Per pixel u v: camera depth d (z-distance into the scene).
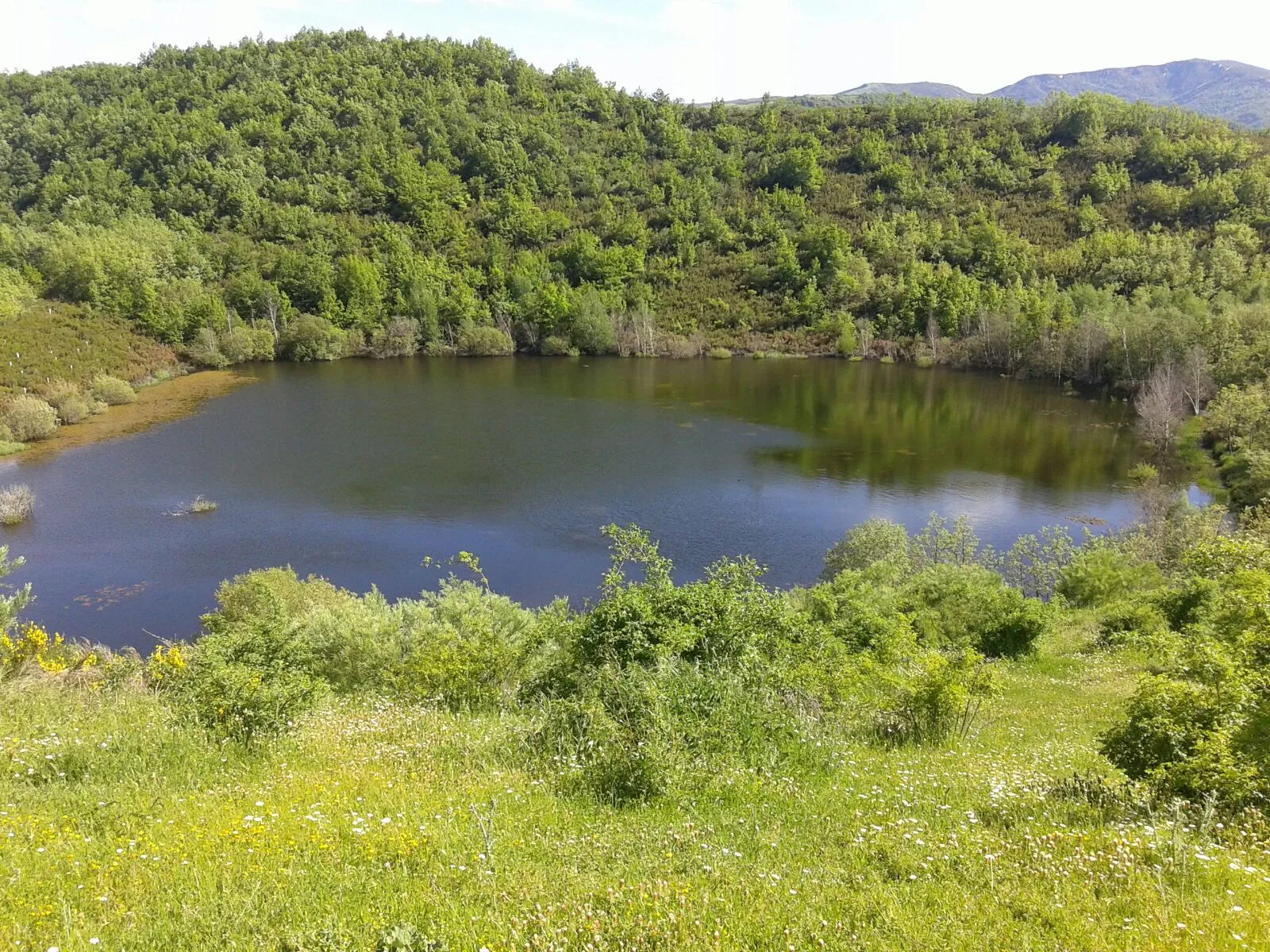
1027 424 62.81
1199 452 52.59
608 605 12.42
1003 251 102.00
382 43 161.75
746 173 134.50
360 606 20.02
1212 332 66.31
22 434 52.47
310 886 5.40
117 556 34.31
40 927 4.67
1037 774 9.02
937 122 138.50
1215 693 8.02
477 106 144.38
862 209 120.25
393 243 107.38
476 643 14.59
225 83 144.88
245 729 9.27
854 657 15.06
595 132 143.88
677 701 9.64
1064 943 4.63
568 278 110.00
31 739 9.07
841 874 5.80
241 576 28.06
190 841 6.13
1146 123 126.06
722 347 99.38
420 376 82.12
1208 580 21.16
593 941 4.54
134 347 78.56
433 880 5.46
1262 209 98.31
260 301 93.75
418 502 42.09
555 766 8.81
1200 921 4.79
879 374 86.75
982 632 22.20
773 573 34.59
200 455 50.00
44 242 92.00
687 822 6.95
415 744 9.59
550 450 53.00
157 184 114.56
